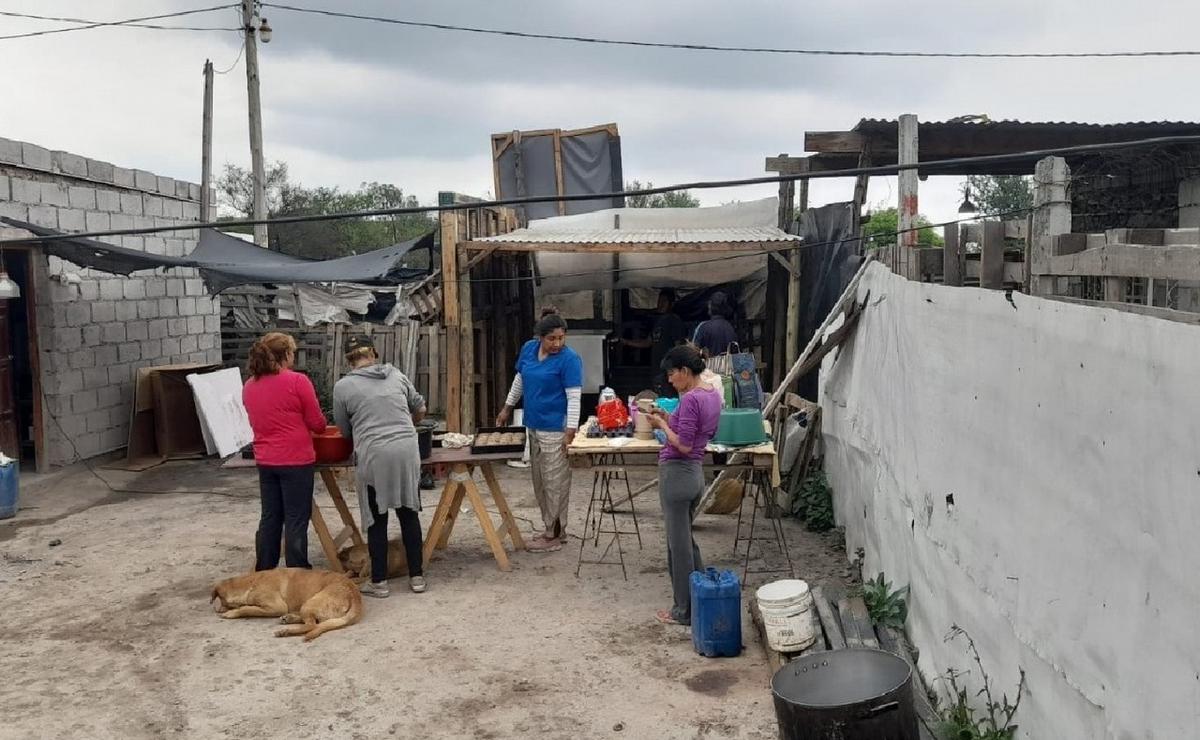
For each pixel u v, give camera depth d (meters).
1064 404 3.19
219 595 6.11
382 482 6.29
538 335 7.27
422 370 13.55
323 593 5.89
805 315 11.88
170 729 4.62
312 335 13.85
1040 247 4.77
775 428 8.88
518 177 15.40
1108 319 2.87
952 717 4.22
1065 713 3.19
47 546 7.79
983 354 4.05
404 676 5.20
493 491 7.36
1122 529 2.77
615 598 6.39
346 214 5.30
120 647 5.61
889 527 5.94
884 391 6.16
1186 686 2.40
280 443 6.32
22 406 10.96
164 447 11.42
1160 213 11.46
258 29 17.47
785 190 12.87
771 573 6.95
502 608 6.21
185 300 13.23
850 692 4.16
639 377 13.45
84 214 10.80
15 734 4.56
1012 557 3.69
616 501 9.10
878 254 7.83
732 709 4.76
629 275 12.31
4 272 8.67
